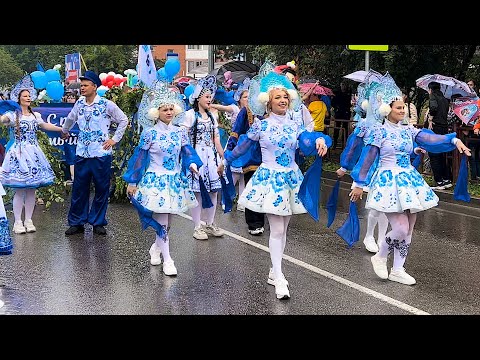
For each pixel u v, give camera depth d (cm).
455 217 1036
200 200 834
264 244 820
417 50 1536
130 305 579
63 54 3828
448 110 1271
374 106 642
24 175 858
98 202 877
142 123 682
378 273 665
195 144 831
